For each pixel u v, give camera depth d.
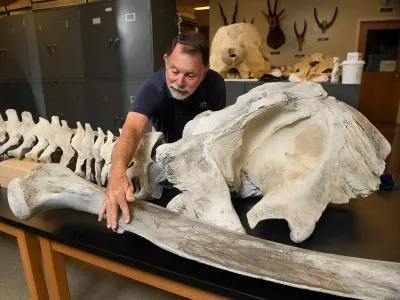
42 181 1.22
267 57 3.64
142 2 2.94
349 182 1.12
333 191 1.12
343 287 0.76
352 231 1.19
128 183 1.00
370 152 1.11
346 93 2.79
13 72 4.05
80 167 1.47
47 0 3.58
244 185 1.32
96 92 3.53
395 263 0.84
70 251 1.18
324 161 1.11
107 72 3.38
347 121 1.11
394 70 5.96
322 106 1.14
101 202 1.10
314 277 0.79
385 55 5.97
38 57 3.78
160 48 3.16
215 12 6.85
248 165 1.25
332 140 1.11
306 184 1.11
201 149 1.10
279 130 1.21
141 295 1.67
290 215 1.05
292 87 1.16
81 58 3.48
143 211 1.05
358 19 5.89
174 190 1.49
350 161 1.09
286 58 6.55
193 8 7.88
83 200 1.14
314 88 1.16
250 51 3.28
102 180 1.39
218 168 1.09
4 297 1.61
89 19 3.26
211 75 1.67
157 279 1.02
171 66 1.25
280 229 1.19
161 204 1.36
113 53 3.26
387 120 6.25
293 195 1.10
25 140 1.65
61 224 1.24
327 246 1.09
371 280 0.78
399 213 1.34
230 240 0.94
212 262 0.86
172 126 1.65
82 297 1.64
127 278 1.78
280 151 1.20
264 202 1.09
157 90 1.48
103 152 1.41
